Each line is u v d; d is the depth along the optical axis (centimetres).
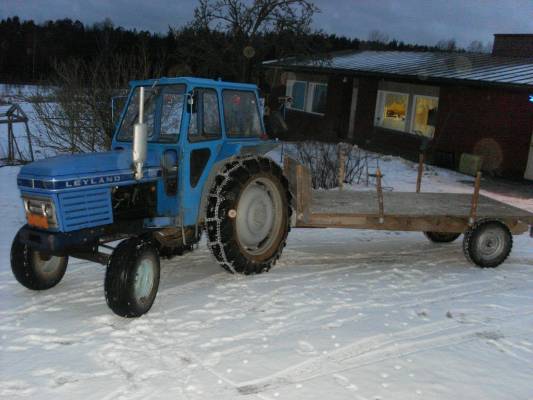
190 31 1599
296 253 684
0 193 1007
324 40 1714
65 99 1159
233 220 531
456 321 468
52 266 516
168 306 480
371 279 582
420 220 622
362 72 1755
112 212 471
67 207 432
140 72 1203
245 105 591
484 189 1204
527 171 1359
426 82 1625
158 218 504
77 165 442
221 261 544
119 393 332
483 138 1438
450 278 598
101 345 398
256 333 426
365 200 706
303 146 1449
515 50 1834
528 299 534
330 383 351
